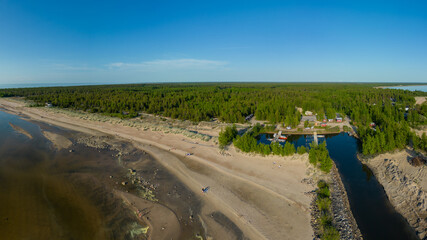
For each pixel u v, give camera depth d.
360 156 76.38
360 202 51.38
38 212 47.19
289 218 44.91
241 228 42.78
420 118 121.31
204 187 56.91
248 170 64.62
